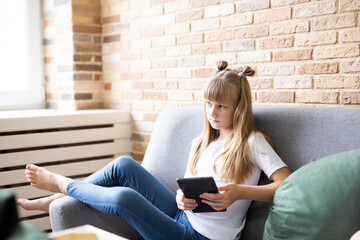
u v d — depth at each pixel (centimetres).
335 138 157
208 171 174
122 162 181
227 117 174
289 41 193
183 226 167
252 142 166
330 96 181
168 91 254
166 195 186
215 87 170
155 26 259
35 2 309
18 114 253
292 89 194
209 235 164
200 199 153
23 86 306
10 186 241
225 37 221
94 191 165
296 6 190
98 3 297
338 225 127
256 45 207
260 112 181
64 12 289
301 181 140
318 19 183
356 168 131
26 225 97
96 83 299
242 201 166
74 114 256
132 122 281
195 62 237
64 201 167
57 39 298
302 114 169
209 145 182
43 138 244
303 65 189
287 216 139
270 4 200
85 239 128
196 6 234
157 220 158
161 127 218
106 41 296
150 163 212
